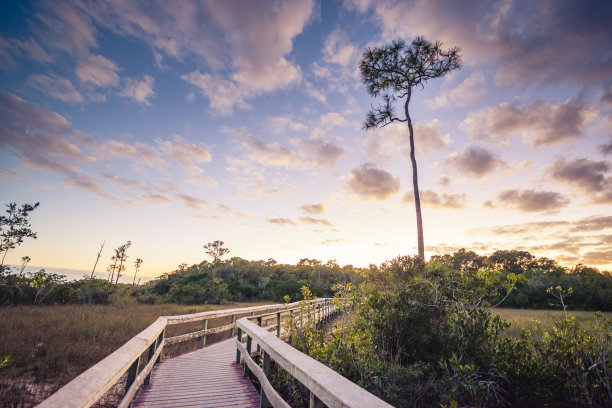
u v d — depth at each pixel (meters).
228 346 8.14
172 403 4.17
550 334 5.97
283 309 10.15
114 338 9.17
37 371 6.29
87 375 1.98
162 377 5.35
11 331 9.20
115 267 51.25
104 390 1.97
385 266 7.72
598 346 5.43
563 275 30.48
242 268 45.94
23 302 18.22
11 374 5.95
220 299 29.81
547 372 4.98
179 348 8.56
